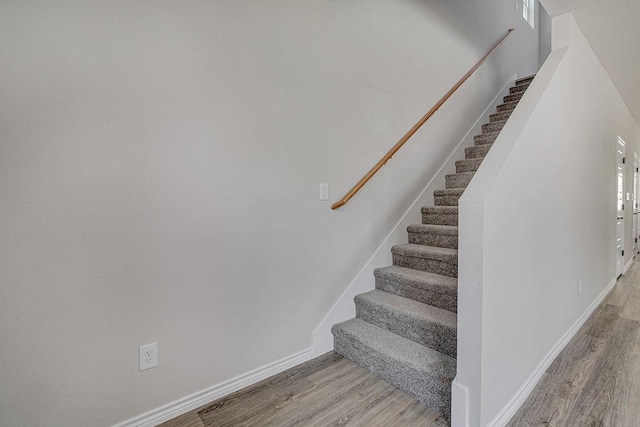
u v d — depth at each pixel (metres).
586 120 2.50
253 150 1.78
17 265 1.16
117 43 1.33
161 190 1.47
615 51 2.62
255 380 1.83
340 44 2.23
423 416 1.55
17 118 1.14
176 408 1.55
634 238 5.39
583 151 2.47
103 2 1.30
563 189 2.09
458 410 1.37
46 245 1.21
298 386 1.80
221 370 1.70
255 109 1.78
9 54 1.12
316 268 2.13
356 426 1.48
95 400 1.33
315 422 1.51
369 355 1.94
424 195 3.05
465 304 1.33
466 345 1.34
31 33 1.16
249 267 1.79
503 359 1.45
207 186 1.61
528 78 4.47
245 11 1.73
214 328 1.67
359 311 2.34
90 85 1.28
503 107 4.12
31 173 1.17
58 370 1.25
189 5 1.53
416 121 2.94
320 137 2.12
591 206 2.75
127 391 1.41
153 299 1.47
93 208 1.30
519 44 4.86
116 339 1.37
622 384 1.76
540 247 1.80
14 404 1.17
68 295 1.26
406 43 2.81
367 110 2.45
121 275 1.38
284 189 1.93
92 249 1.30
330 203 2.20
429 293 2.14
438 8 3.19
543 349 1.90
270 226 1.87
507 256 1.44
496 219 1.34
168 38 1.47
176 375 1.55
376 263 2.54
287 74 1.92
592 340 2.33
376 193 2.56
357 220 2.40
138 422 1.44
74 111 1.25
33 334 1.19
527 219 1.63
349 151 2.32
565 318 2.26
